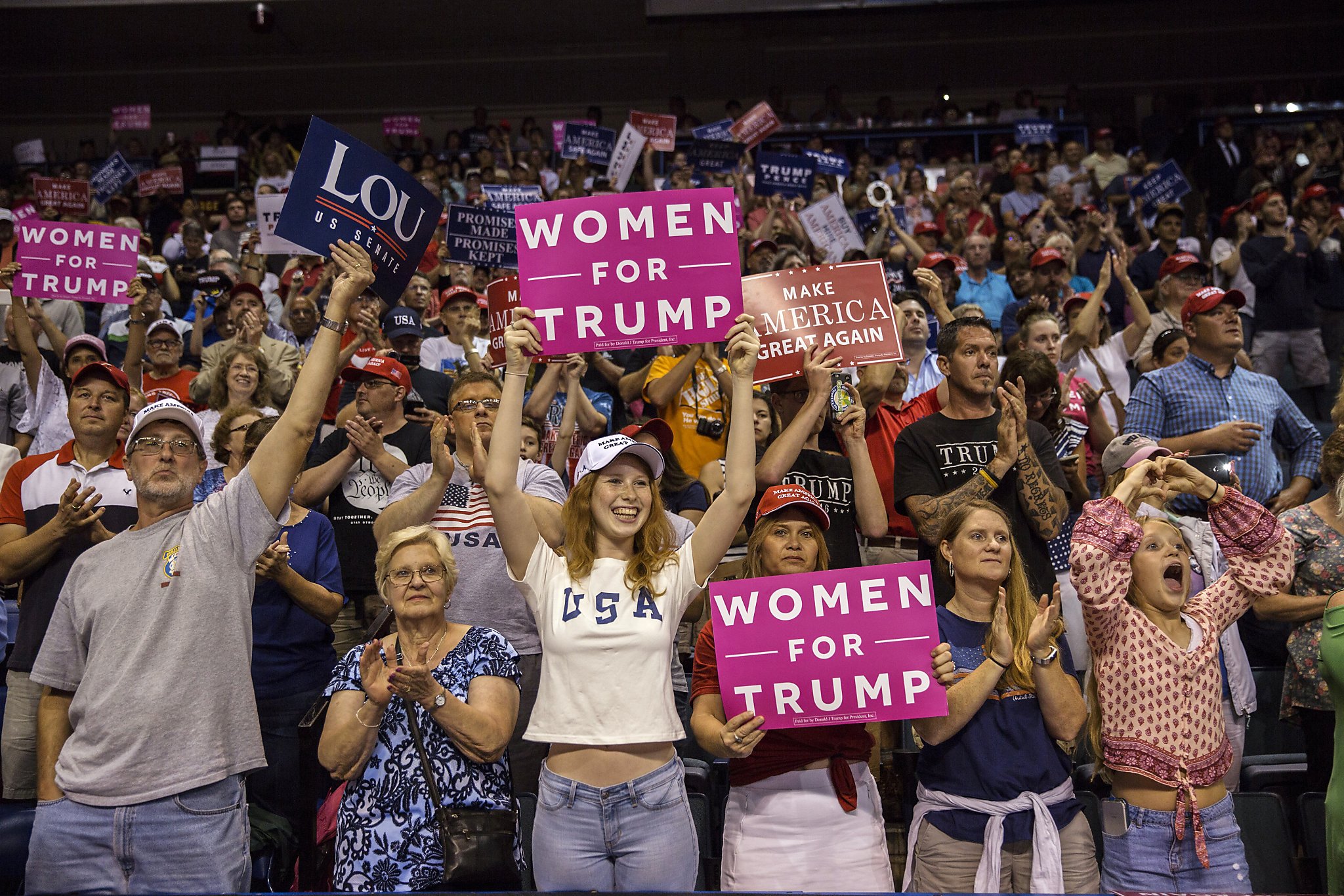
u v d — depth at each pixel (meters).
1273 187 13.10
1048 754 3.30
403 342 6.57
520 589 3.29
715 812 4.12
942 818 3.30
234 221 11.70
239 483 3.17
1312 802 3.86
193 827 3.03
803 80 18.50
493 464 3.19
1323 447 4.06
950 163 14.64
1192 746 3.26
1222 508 3.45
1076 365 6.61
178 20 17.53
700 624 4.71
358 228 3.44
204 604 3.11
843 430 4.23
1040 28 17.86
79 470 4.38
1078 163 13.91
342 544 4.82
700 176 11.74
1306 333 8.64
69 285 6.34
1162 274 7.12
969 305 5.93
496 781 3.24
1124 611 3.33
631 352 6.75
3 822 3.66
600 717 3.09
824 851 3.26
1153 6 17.50
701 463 5.50
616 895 2.52
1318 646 3.70
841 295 4.36
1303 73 17.92
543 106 18.86
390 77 18.73
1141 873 3.23
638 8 17.61
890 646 3.17
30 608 4.14
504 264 7.55
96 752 3.03
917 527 4.16
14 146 18.92
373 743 3.17
